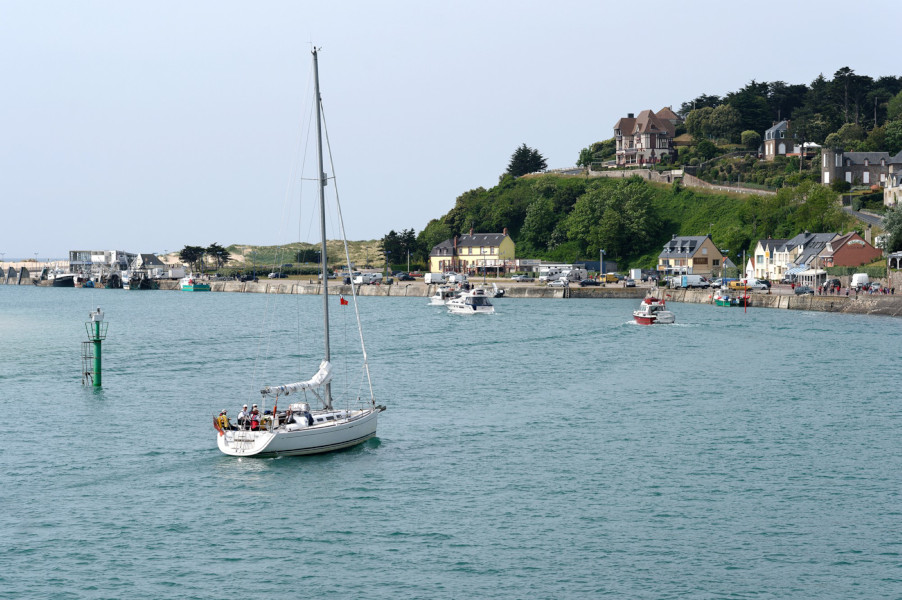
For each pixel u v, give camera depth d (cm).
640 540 4497
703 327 14338
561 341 12606
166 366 10150
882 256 19238
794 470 5644
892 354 10838
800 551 4372
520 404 7731
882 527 4672
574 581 4047
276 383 8994
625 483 5369
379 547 4403
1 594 3888
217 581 4038
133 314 18850
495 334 13662
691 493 5188
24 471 5578
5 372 9631
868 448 6181
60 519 4753
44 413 7281
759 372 9531
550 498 5091
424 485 5312
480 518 4778
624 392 8344
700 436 6519
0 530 4594
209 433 6556
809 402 7812
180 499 5056
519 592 3938
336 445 5991
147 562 4228
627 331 13912
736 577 4094
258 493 5153
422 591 3947
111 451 6041
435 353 11338
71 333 14350
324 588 3972
